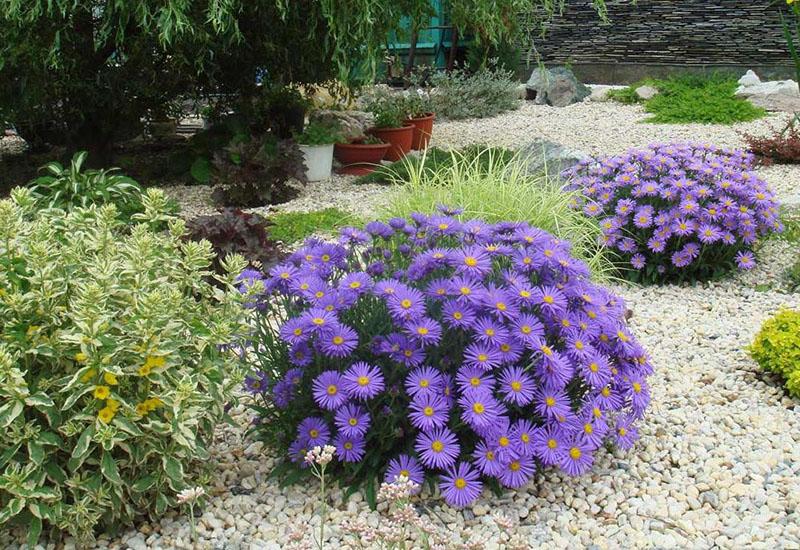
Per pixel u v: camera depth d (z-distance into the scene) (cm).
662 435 328
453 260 282
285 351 299
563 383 267
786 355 362
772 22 1355
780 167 843
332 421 284
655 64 1457
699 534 266
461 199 523
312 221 635
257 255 473
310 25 761
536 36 1530
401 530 214
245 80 830
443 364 277
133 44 723
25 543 258
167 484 269
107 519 258
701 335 434
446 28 1495
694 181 516
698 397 362
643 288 513
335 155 870
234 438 322
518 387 265
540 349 265
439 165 789
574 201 541
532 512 276
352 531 220
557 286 290
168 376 258
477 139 1055
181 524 270
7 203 265
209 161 807
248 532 267
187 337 279
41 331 255
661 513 276
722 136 1026
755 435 329
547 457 265
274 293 304
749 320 455
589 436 273
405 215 527
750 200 506
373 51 743
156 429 248
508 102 1314
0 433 239
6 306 252
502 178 545
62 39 700
